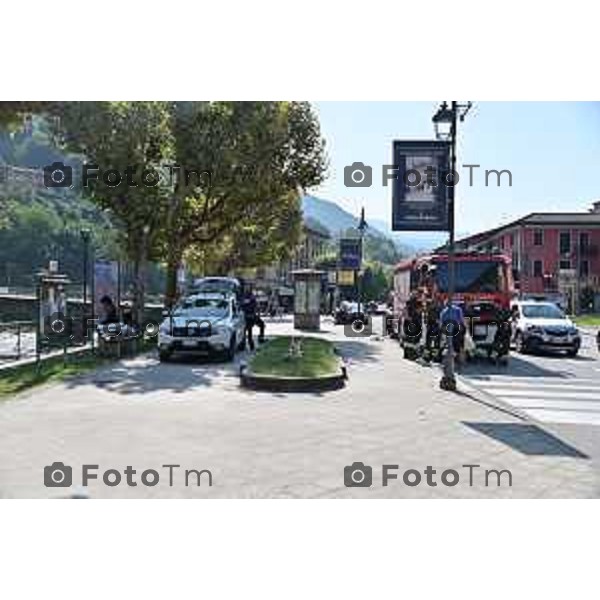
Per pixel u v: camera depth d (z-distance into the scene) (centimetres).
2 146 3931
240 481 759
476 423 1094
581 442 989
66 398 1265
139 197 2495
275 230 5219
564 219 7681
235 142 2834
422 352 2073
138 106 2381
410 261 2612
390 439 970
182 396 1298
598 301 7456
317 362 1576
